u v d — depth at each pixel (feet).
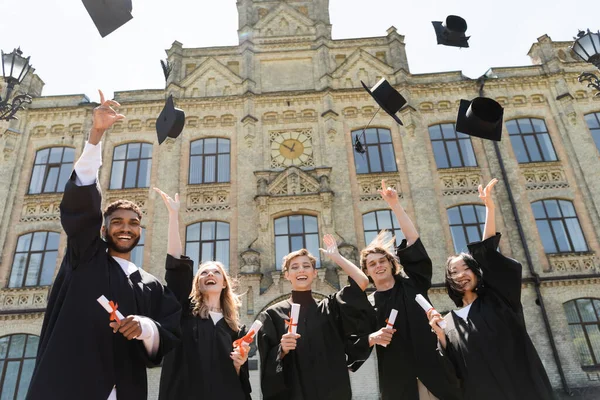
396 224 61.67
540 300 55.16
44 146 67.15
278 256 59.31
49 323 10.69
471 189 64.13
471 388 13.53
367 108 70.49
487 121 19.90
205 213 62.49
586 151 65.41
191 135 68.74
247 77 73.05
